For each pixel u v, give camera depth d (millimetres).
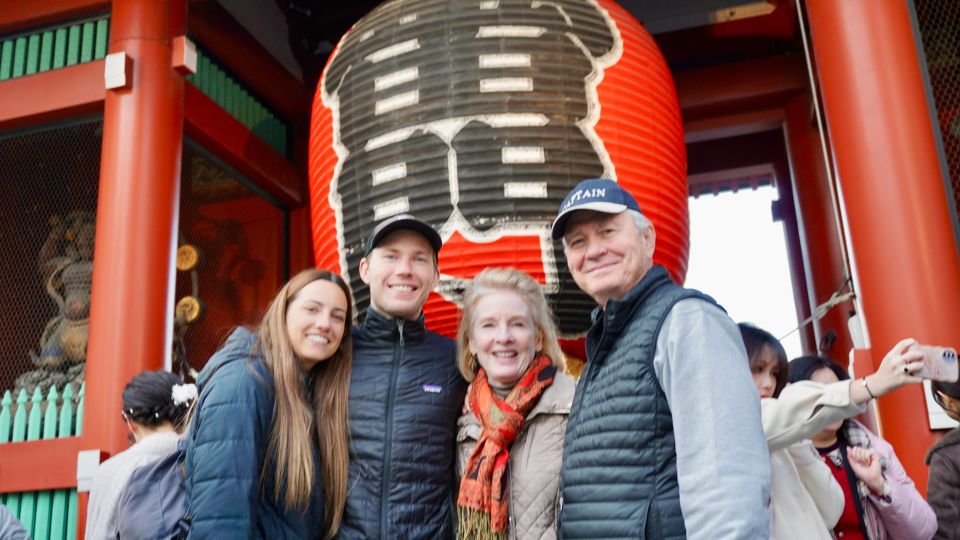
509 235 5445
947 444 3533
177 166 7609
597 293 2787
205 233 9477
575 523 2533
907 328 5348
